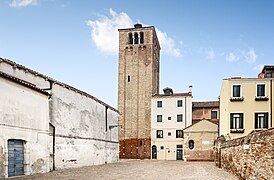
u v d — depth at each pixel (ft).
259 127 106.83
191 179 59.26
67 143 84.58
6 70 66.80
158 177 62.23
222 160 89.97
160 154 184.55
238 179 59.98
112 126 125.18
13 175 59.77
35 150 66.80
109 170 79.25
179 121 184.85
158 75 224.33
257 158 45.88
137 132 192.34
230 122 108.78
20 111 62.08
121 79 201.46
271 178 38.55
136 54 201.98
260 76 129.29
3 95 57.16
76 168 85.25
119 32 206.49
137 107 195.52
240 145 60.13
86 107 99.35
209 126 156.97
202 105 189.37
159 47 232.73
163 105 188.96
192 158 155.63
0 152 55.67
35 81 75.41
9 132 58.39
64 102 83.92
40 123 69.36
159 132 187.01
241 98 108.88
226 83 111.75
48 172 70.69
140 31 203.62
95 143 106.42
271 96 107.76
